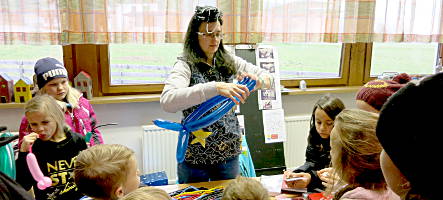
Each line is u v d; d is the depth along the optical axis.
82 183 1.12
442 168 0.50
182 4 2.50
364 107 1.41
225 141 1.64
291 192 1.53
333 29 2.84
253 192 0.95
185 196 1.43
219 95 1.42
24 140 1.43
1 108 2.33
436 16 3.06
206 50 1.59
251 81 1.56
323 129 1.66
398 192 0.60
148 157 2.69
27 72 2.49
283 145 2.84
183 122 1.52
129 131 2.72
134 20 2.43
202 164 1.64
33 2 2.22
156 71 2.77
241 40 2.68
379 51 3.29
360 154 0.89
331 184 1.17
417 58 3.40
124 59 2.68
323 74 3.22
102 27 2.37
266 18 2.71
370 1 2.85
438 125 0.51
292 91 2.95
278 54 3.03
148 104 2.72
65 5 2.27
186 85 1.54
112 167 1.11
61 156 1.58
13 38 2.23
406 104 0.55
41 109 1.51
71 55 2.50
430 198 0.52
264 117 2.79
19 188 0.90
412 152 0.53
